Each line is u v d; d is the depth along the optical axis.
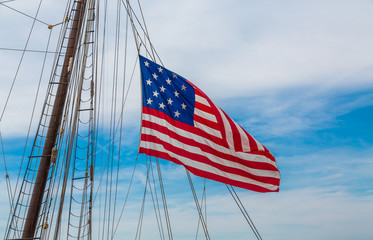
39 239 14.49
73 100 15.98
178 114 16.27
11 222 14.62
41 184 15.02
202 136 16.17
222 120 16.50
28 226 14.51
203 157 15.95
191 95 16.69
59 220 13.96
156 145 15.65
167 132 15.88
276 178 16.72
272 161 16.84
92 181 16.14
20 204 14.80
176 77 16.84
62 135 15.76
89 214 16.05
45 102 16.02
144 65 16.58
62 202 14.16
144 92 16.23
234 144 16.45
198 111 16.48
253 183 16.38
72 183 15.79
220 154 16.25
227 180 16.03
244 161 16.44
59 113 15.94
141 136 15.68
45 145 15.49
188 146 15.91
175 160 15.62
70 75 16.48
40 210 14.86
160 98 16.30
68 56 16.75
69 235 15.58
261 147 16.69
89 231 15.89
